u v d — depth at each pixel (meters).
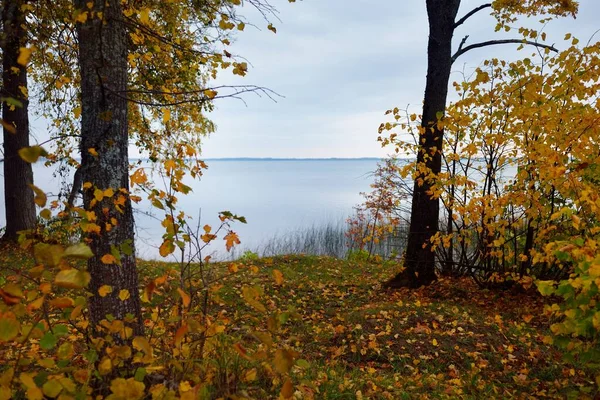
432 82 6.99
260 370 3.11
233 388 2.68
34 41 4.34
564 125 5.26
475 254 6.84
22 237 2.11
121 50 2.92
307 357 4.46
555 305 2.98
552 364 4.38
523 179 5.65
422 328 5.08
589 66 5.27
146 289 2.21
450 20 6.91
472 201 5.54
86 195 2.85
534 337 5.01
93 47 2.81
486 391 3.90
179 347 2.51
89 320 2.74
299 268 9.52
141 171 2.53
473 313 5.84
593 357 2.73
